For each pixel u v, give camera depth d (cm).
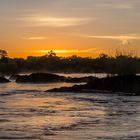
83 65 17575
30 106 3991
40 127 2620
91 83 5975
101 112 3462
